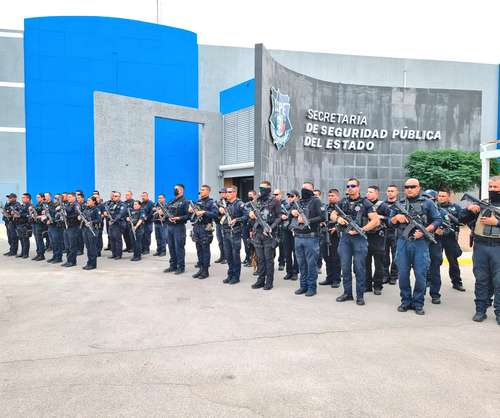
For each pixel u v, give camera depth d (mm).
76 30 22797
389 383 3744
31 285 8016
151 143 19828
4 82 25562
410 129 22953
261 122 16156
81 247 12438
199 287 7883
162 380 3787
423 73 31109
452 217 7562
